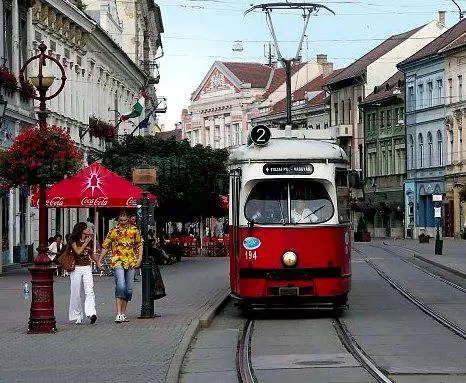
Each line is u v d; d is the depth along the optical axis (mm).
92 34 66062
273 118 138000
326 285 25484
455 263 51312
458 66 96062
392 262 55906
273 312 28047
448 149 98250
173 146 59625
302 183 25891
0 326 24203
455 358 18125
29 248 51438
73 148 32219
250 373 16641
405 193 106562
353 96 118062
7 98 46062
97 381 15914
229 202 27688
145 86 97000
